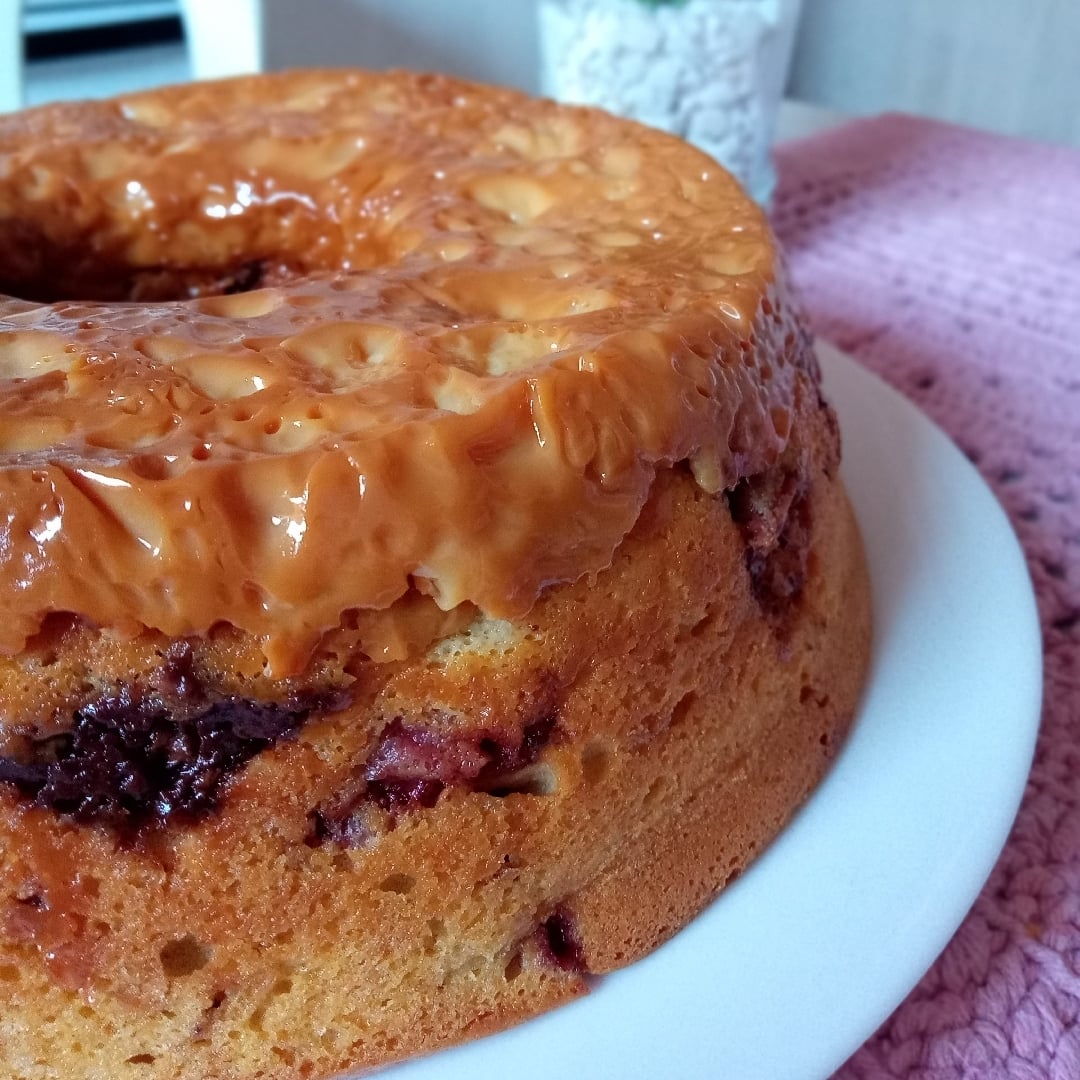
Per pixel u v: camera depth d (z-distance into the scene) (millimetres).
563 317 196
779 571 212
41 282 293
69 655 169
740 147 413
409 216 256
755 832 206
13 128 309
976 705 222
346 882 181
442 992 188
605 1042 182
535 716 183
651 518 187
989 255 421
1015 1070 184
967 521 261
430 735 181
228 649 169
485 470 167
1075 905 205
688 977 189
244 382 182
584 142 284
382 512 163
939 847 200
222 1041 184
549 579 176
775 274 221
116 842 176
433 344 187
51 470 162
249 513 163
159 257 288
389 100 317
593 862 193
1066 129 641
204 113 317
